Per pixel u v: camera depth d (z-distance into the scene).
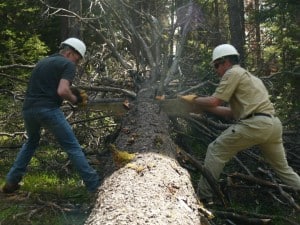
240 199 5.19
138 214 2.82
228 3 10.73
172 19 7.00
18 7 11.00
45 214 4.60
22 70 9.96
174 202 3.19
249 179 4.93
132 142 4.52
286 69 7.62
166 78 6.34
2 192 5.16
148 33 8.71
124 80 7.09
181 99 4.76
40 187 5.41
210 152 4.63
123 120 5.54
